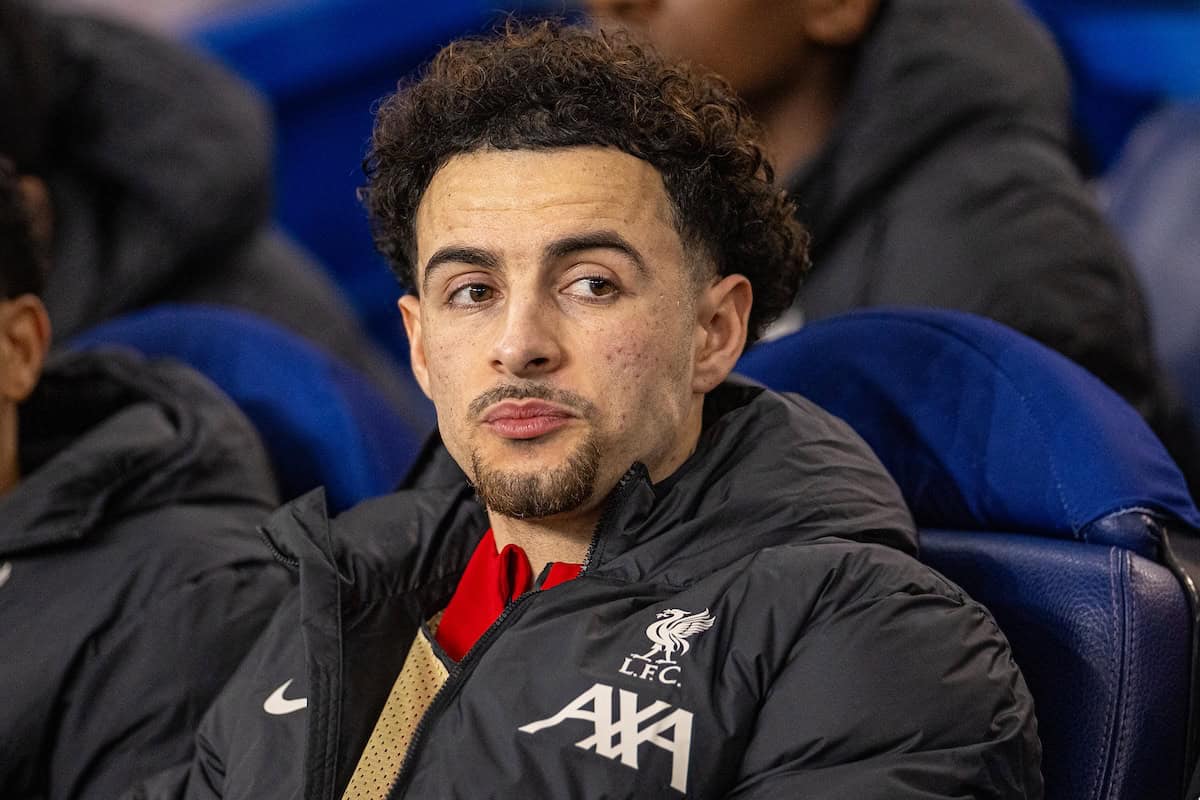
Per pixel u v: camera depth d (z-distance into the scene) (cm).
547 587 457
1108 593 444
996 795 393
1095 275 676
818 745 398
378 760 460
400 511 516
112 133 899
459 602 489
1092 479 470
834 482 455
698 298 459
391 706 470
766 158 490
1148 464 476
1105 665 438
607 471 441
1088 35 1123
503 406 432
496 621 446
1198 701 436
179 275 917
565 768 405
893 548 452
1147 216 1036
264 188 940
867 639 410
